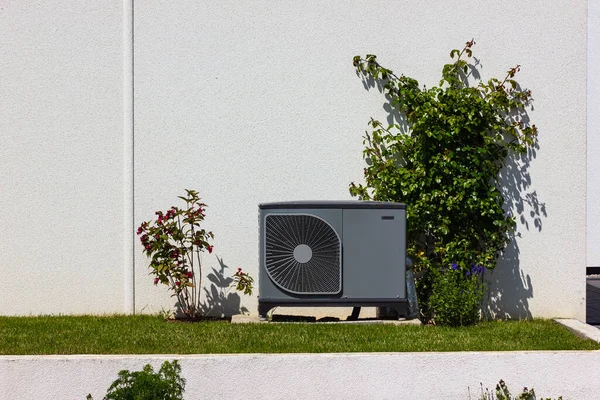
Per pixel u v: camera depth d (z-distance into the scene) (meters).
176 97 8.23
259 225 7.66
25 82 8.18
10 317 8.15
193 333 7.18
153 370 5.91
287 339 6.89
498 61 8.30
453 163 8.11
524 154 8.33
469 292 7.68
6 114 8.20
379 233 7.54
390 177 8.16
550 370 6.23
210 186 8.26
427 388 6.20
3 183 8.20
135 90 8.23
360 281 7.53
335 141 8.30
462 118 8.17
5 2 8.16
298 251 7.51
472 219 8.24
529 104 8.31
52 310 8.25
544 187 8.31
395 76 8.28
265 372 6.14
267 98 8.26
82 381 6.06
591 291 12.04
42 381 6.05
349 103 8.30
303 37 8.26
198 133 8.25
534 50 8.30
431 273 8.06
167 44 8.21
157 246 7.78
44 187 8.22
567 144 8.31
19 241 8.23
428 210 8.16
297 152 8.29
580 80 8.29
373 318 8.10
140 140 8.23
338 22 8.27
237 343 6.76
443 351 6.47
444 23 8.30
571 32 8.28
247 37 8.25
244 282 7.95
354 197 8.30
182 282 7.80
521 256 8.33
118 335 7.12
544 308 8.33
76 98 8.21
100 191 8.23
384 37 8.28
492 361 6.22
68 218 8.23
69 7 8.18
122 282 8.27
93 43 8.20
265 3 8.23
